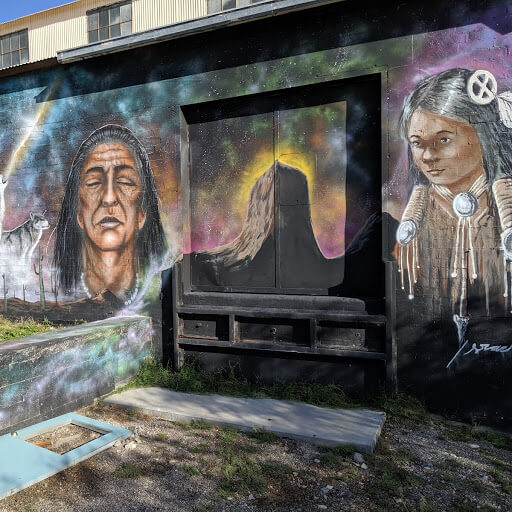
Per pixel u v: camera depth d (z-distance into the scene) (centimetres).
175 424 402
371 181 469
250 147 520
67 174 618
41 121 633
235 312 486
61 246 627
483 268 412
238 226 528
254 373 495
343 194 480
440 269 427
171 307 544
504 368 406
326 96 485
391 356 431
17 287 664
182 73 535
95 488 291
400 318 442
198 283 548
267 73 493
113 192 584
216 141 537
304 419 396
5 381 360
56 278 632
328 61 466
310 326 458
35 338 417
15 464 305
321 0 439
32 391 383
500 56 405
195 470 315
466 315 418
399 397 434
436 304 429
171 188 546
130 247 574
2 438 346
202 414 408
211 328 512
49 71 621
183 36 514
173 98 541
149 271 561
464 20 416
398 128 442
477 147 414
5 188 666
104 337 468
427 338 432
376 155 466
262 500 281
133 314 572
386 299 432
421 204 435
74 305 619
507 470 327
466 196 419
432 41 428
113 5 1432
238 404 435
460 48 418
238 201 528
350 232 477
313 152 492
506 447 369
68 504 272
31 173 645
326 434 363
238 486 295
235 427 387
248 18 472
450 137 423
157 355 552
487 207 411
